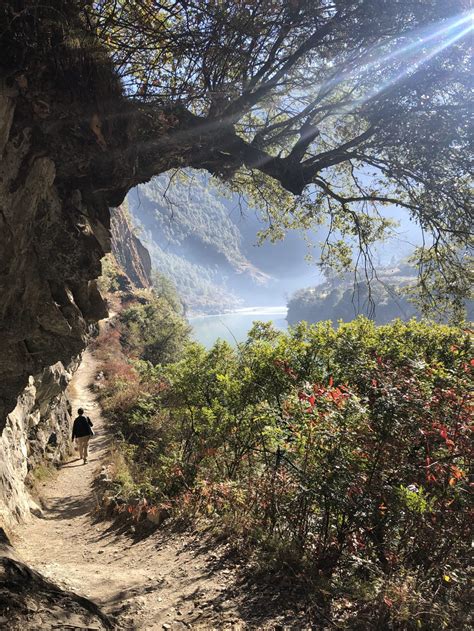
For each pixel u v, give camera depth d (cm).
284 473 452
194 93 577
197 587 378
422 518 341
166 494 682
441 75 602
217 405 670
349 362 513
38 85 477
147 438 1320
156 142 600
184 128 618
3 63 445
